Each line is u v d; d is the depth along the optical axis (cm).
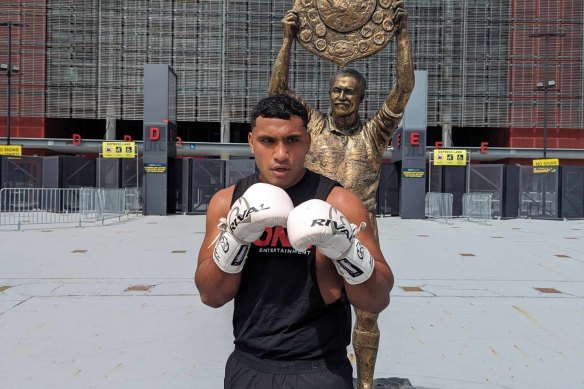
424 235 1606
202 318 622
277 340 201
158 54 4059
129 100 4066
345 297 211
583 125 4069
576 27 4019
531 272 956
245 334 207
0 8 3941
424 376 450
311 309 200
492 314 653
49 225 1814
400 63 335
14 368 459
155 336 552
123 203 2194
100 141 3975
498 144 4406
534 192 2472
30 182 2578
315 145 349
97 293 749
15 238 1415
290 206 174
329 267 198
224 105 4078
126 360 481
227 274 196
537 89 3619
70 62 4009
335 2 343
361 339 347
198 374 448
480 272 951
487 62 4059
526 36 4041
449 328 593
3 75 3944
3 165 2483
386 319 629
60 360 479
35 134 4009
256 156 200
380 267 196
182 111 4078
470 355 505
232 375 212
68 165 2538
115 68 4041
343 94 337
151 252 1170
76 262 1026
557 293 775
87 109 4050
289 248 199
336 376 203
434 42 4028
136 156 2608
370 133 351
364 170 346
